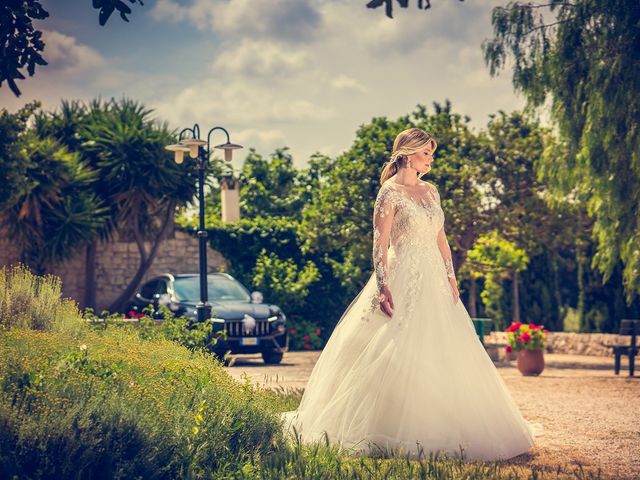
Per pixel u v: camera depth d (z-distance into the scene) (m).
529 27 15.06
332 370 6.35
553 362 17.53
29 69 6.90
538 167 17.31
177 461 4.71
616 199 14.46
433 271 6.34
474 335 6.38
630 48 13.80
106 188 23.75
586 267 22.75
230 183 19.05
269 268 23.34
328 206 20.05
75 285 24.12
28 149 21.69
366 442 5.89
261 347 14.84
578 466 5.80
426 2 5.73
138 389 5.27
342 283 23.19
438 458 5.74
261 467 4.98
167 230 24.78
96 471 4.34
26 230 22.02
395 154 6.56
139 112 24.80
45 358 5.89
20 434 4.28
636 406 9.20
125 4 6.52
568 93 14.80
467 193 18.62
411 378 5.95
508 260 23.45
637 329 13.77
